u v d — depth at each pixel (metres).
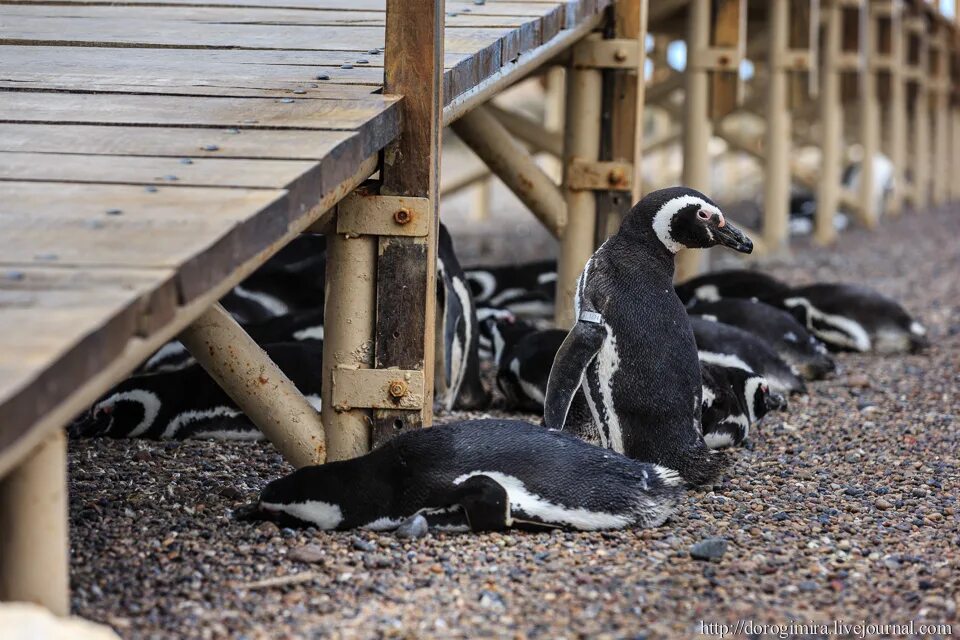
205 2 10.84
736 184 32.75
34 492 4.76
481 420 6.85
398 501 6.55
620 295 7.70
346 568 6.06
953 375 11.48
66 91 7.56
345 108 6.88
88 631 4.55
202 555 6.21
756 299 12.91
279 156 6.15
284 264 12.44
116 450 8.32
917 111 29.69
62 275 4.76
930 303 15.90
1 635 4.28
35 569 4.81
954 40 33.62
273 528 6.59
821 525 7.00
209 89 7.53
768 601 5.81
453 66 7.52
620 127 11.12
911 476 8.12
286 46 8.95
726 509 7.25
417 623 5.43
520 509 6.49
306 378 8.83
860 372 11.61
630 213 7.94
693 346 7.81
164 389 8.64
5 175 5.95
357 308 7.16
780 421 9.64
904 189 30.56
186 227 5.23
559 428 7.28
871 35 24.66
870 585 6.08
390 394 7.16
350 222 7.08
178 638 5.21
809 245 22.05
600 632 5.38
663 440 7.59
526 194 11.19
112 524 6.66
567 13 10.16
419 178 7.04
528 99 39.66
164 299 4.75
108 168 6.05
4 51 8.83
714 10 15.16
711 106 15.30
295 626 5.38
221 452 8.33
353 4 10.78
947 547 6.68
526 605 5.65
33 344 4.20
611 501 6.63
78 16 10.34
